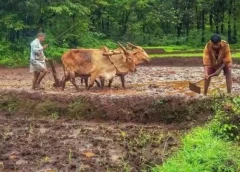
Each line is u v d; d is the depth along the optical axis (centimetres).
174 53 3553
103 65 1548
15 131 1107
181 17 4419
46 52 2961
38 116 1238
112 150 954
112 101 1207
